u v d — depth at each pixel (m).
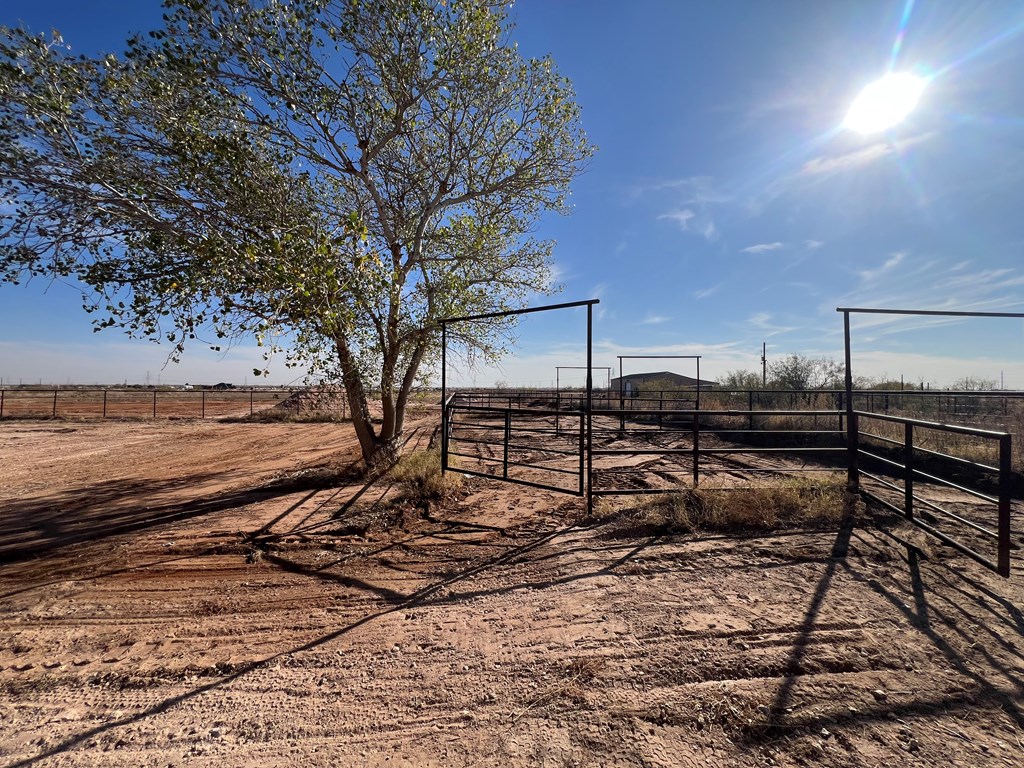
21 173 4.77
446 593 4.03
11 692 2.80
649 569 4.36
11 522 6.50
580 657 3.01
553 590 4.02
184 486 8.78
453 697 2.68
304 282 5.17
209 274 5.41
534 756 2.23
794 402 18.48
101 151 5.48
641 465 10.06
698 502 5.95
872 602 3.63
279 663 3.05
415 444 13.86
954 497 6.58
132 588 4.21
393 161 9.13
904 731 2.32
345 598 3.97
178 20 6.29
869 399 14.72
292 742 2.36
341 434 18.05
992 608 3.51
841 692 2.60
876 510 5.78
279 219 5.84
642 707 2.53
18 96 4.52
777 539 5.02
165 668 3.02
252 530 5.71
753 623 3.35
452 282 8.89
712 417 16.14
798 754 2.19
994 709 2.46
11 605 3.93
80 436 18.41
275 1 6.74
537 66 8.70
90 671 3.00
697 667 2.86
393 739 2.37
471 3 7.63
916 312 6.23
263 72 6.99
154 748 2.34
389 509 6.38
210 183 5.82
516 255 10.04
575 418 21.14
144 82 5.81
